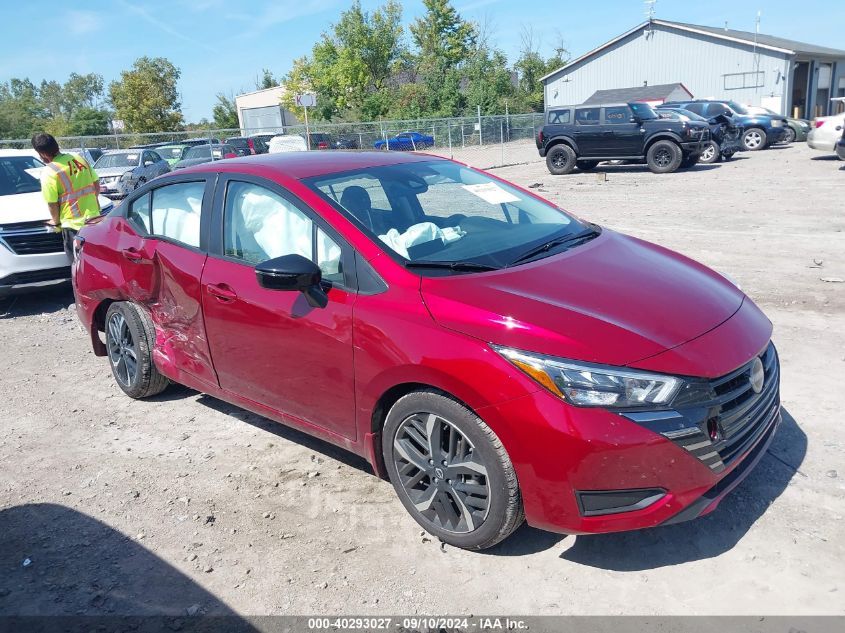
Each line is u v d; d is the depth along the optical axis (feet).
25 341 22.25
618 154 62.08
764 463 11.95
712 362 9.11
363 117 172.65
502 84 172.96
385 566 10.02
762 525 10.36
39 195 27.94
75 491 12.55
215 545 10.73
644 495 8.76
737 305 10.81
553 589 9.37
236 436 14.40
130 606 9.48
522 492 9.14
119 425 15.25
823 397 14.26
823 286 21.97
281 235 12.03
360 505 11.60
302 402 11.82
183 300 13.66
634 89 128.26
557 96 148.25
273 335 11.76
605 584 9.40
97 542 10.97
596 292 10.11
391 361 9.96
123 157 69.26
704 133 59.52
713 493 9.14
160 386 16.15
